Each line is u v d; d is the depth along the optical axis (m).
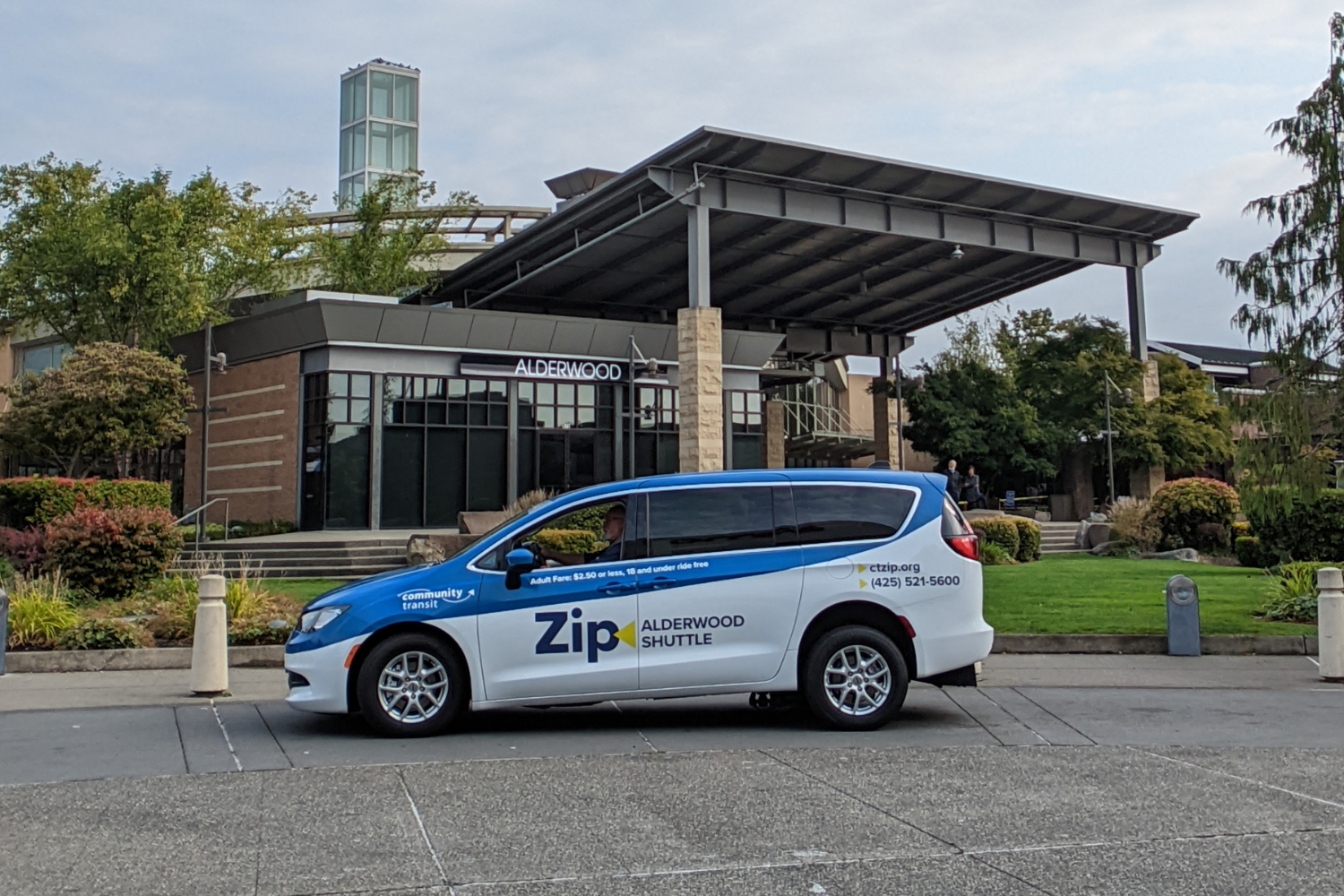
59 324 32.38
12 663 12.49
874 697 8.90
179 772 7.38
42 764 7.62
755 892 5.00
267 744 8.38
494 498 32.06
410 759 7.85
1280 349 17.44
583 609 8.71
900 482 9.29
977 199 34.22
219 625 10.84
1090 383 44.66
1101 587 18.88
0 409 44.06
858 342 52.62
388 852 5.59
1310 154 17.16
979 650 9.02
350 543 24.52
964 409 47.62
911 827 6.07
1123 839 5.85
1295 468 17.16
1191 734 8.81
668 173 30.50
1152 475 44.62
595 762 7.72
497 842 5.77
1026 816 6.29
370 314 30.27
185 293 31.42
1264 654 13.66
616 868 5.34
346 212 45.22
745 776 7.28
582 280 42.91
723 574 8.84
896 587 8.95
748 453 37.06
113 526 17.53
